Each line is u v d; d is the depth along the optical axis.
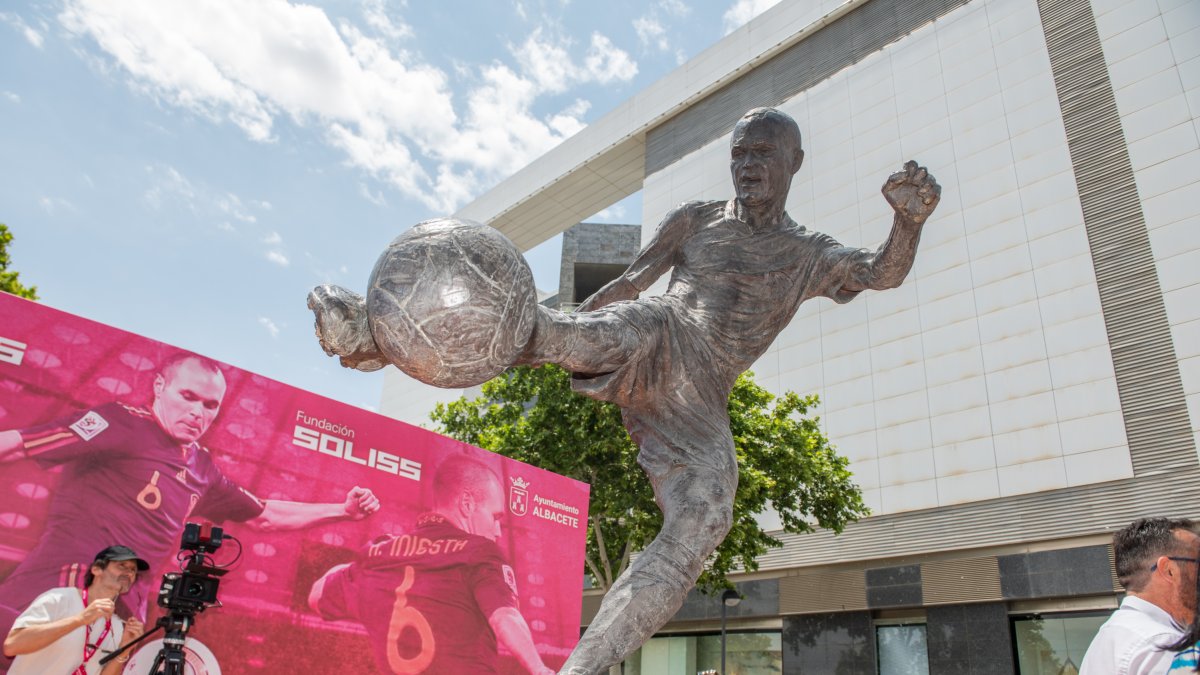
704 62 33.69
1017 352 21.61
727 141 31.73
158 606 4.47
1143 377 19.19
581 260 38.59
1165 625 2.40
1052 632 19.27
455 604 5.98
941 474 22.09
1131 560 2.59
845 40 29.48
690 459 2.36
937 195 2.38
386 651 5.52
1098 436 19.50
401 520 5.82
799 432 16.59
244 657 4.87
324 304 1.85
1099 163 21.59
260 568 5.05
